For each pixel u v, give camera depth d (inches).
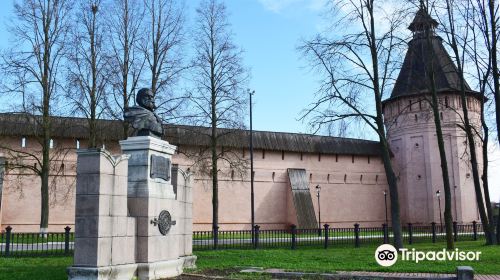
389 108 1590.8
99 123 1089.4
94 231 351.9
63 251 644.1
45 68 984.9
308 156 1663.4
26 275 417.4
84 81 952.9
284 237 932.0
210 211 1456.7
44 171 982.4
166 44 1018.1
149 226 393.1
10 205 1187.9
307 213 1551.4
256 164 1561.3
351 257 609.3
